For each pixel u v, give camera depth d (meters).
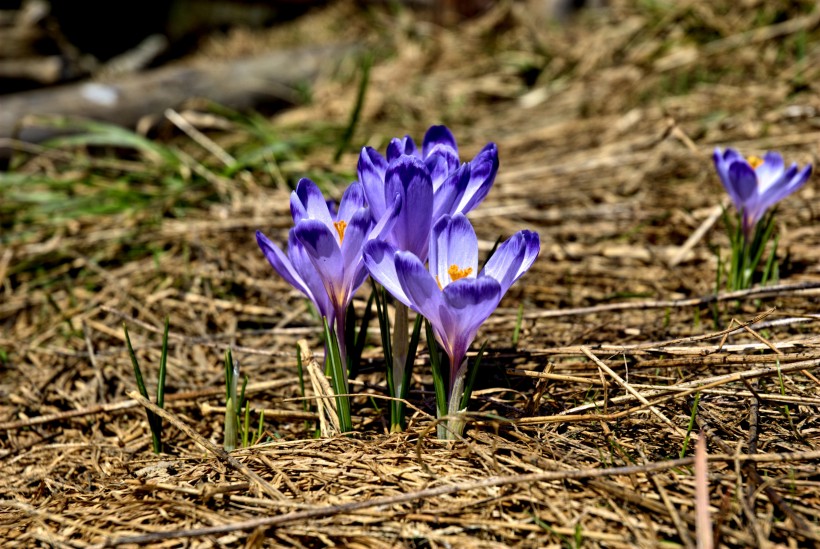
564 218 1.21
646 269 1.09
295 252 0.84
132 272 1.15
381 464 0.84
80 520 0.82
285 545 0.79
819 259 1.05
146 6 3.25
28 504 0.86
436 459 0.84
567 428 0.86
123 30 3.23
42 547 0.81
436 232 0.82
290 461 0.85
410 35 2.66
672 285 1.05
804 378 0.89
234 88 2.11
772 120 1.40
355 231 0.83
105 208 1.32
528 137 1.66
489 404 0.89
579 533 0.78
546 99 1.96
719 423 0.85
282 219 1.23
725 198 1.17
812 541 0.78
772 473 0.81
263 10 3.46
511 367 0.94
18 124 1.58
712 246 1.09
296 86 2.28
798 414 0.87
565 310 0.98
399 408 0.87
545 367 0.89
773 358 0.87
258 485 0.83
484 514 0.80
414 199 0.82
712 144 1.36
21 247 1.25
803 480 0.81
